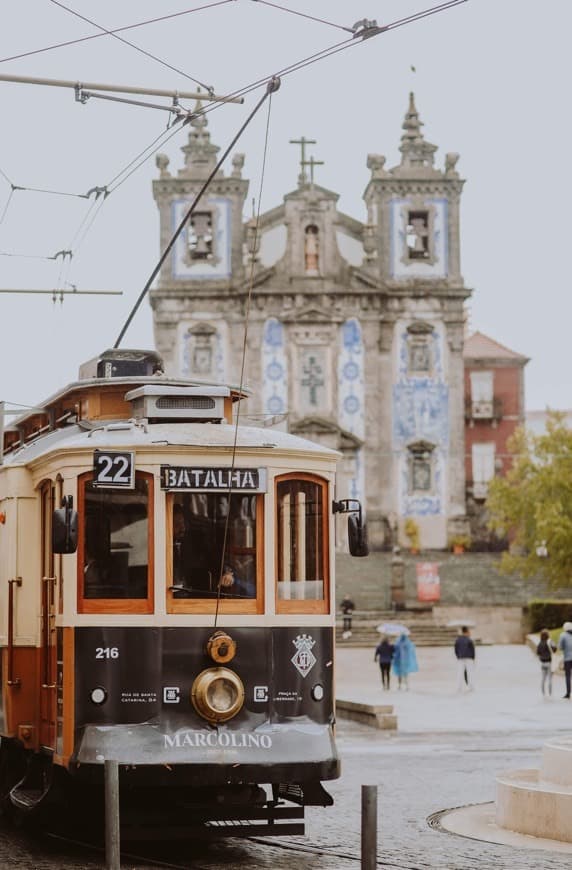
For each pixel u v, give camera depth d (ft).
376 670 167.32
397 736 96.07
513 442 221.87
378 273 245.45
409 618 215.92
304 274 243.40
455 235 247.50
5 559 51.98
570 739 55.62
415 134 248.73
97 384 51.90
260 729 44.91
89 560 45.50
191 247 244.63
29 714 49.80
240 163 245.24
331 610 47.24
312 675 46.24
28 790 49.67
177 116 54.80
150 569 45.42
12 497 51.08
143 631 45.01
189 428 47.19
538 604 209.36
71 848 47.24
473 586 230.68
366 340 244.01
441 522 242.37
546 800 50.72
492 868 44.42
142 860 44.83
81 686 44.68
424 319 245.45
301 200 244.22
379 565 231.71
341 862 45.16
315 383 242.37
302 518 47.29
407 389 244.22
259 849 48.06
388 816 56.59
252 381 241.76
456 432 244.01
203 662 45.16
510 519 219.20
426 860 45.93
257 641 45.65
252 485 46.39
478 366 271.08
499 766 75.87
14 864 43.80
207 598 45.57
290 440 47.67
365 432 242.99
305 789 46.42
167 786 44.75
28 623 50.24
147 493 45.91
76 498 45.88
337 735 97.19
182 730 44.42
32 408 57.77
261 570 46.19
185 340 242.78
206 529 46.03
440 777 70.69
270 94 51.31
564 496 214.07
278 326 243.19
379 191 247.29
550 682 130.00
